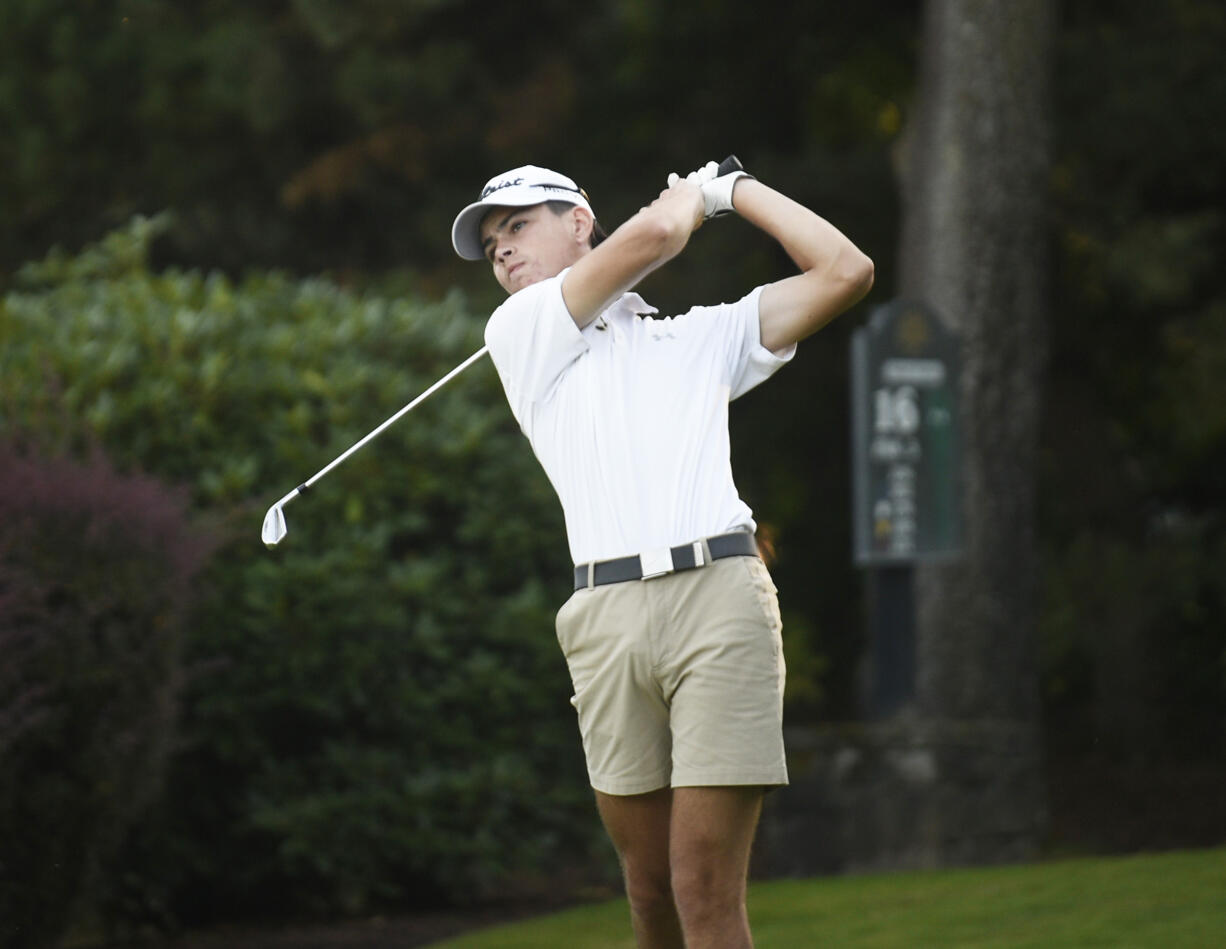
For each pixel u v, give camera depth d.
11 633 17.28
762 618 11.55
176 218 51.12
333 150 48.50
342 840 23.78
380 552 24.53
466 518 25.91
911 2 46.31
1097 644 46.72
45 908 18.52
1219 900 19.67
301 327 26.58
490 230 13.14
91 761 18.48
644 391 11.92
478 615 25.25
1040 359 35.44
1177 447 47.94
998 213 34.97
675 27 46.03
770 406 47.53
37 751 18.11
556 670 25.28
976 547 34.16
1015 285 35.12
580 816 25.78
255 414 25.23
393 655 24.56
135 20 49.16
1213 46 42.97
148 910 24.34
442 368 26.69
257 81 47.09
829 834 26.92
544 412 12.26
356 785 24.19
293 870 23.91
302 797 24.08
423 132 47.72
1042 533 48.25
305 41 48.16
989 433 34.66
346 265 51.72
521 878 28.11
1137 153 43.03
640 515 11.69
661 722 11.98
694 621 11.50
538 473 26.23
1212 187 44.31
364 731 24.89
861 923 20.23
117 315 26.08
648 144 49.12
